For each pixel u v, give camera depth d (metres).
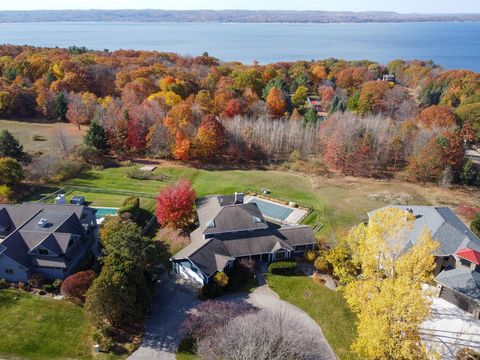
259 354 33.66
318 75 169.12
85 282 42.56
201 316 41.06
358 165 82.62
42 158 76.75
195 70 153.00
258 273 49.09
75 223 51.19
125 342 38.34
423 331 38.69
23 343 37.25
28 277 45.19
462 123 104.44
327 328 40.53
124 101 106.69
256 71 151.38
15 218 51.91
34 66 129.00
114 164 85.25
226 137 92.75
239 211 53.62
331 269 48.56
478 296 40.62
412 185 78.38
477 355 35.50
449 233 49.00
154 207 65.31
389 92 132.00
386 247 35.25
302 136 94.38
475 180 79.19
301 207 66.38
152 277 46.50
